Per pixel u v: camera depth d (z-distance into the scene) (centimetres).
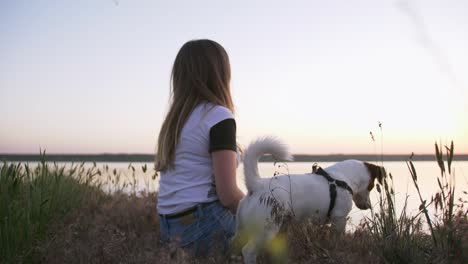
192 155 333
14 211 374
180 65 355
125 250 337
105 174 868
